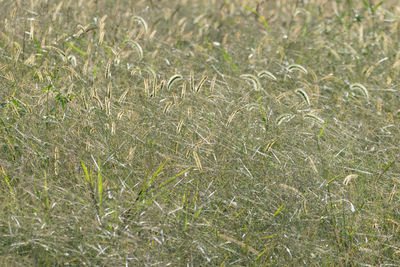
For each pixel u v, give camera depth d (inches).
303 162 180.7
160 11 310.8
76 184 156.9
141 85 230.7
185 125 190.9
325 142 198.4
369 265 149.2
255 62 262.2
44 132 176.6
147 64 245.8
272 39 275.1
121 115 176.2
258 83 201.6
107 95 182.7
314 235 153.7
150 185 158.7
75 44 251.0
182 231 150.1
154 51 256.7
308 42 294.7
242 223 158.9
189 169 166.4
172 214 153.3
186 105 210.7
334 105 235.1
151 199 152.2
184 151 181.0
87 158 169.5
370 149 199.2
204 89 235.9
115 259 137.5
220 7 322.7
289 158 180.7
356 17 290.5
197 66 257.8
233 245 152.3
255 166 177.8
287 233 153.4
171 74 244.2
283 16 335.3
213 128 189.8
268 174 173.2
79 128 178.4
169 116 193.8
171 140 183.6
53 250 137.7
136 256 141.4
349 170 183.9
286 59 271.4
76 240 140.9
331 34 298.8
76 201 152.9
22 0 259.3
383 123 219.1
